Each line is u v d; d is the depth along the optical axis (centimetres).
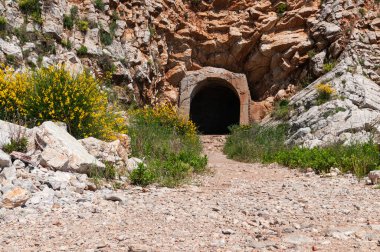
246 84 2648
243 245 402
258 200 668
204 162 1128
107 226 484
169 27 2595
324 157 1140
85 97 1009
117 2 2350
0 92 944
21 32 1758
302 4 2622
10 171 659
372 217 520
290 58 2562
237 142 1798
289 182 904
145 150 1126
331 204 616
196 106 3123
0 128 802
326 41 2436
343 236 421
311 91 2136
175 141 1395
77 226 482
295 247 387
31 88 990
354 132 1689
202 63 2766
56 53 1856
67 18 2023
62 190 657
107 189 723
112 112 1149
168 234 448
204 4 2772
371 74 2198
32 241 417
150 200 651
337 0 2495
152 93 2442
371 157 1077
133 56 2286
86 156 793
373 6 2470
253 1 2739
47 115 962
